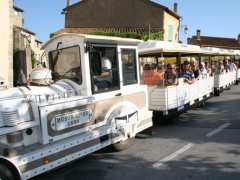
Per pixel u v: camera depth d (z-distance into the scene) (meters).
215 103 14.34
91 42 6.17
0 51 12.12
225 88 19.11
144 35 27.83
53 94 5.65
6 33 12.38
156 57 11.50
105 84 6.57
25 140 5.10
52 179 5.89
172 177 5.76
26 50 14.38
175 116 10.73
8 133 4.82
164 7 30.62
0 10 12.12
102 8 33.47
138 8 31.72
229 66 20.23
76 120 5.72
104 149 7.30
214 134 8.70
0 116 4.89
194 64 13.36
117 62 6.87
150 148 7.54
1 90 5.40
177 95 10.20
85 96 5.98
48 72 6.18
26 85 6.05
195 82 12.09
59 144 5.42
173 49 10.63
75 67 6.25
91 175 6.01
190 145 7.70
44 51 6.75
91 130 6.14
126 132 7.07
